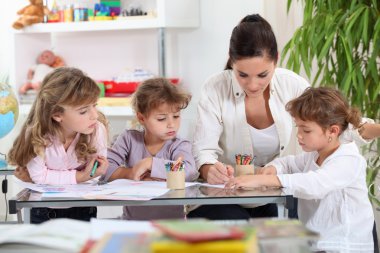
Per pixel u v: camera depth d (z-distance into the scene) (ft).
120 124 12.65
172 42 12.43
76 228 3.85
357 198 6.74
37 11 12.17
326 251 6.66
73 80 6.95
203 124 7.62
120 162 7.69
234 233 3.03
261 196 5.83
